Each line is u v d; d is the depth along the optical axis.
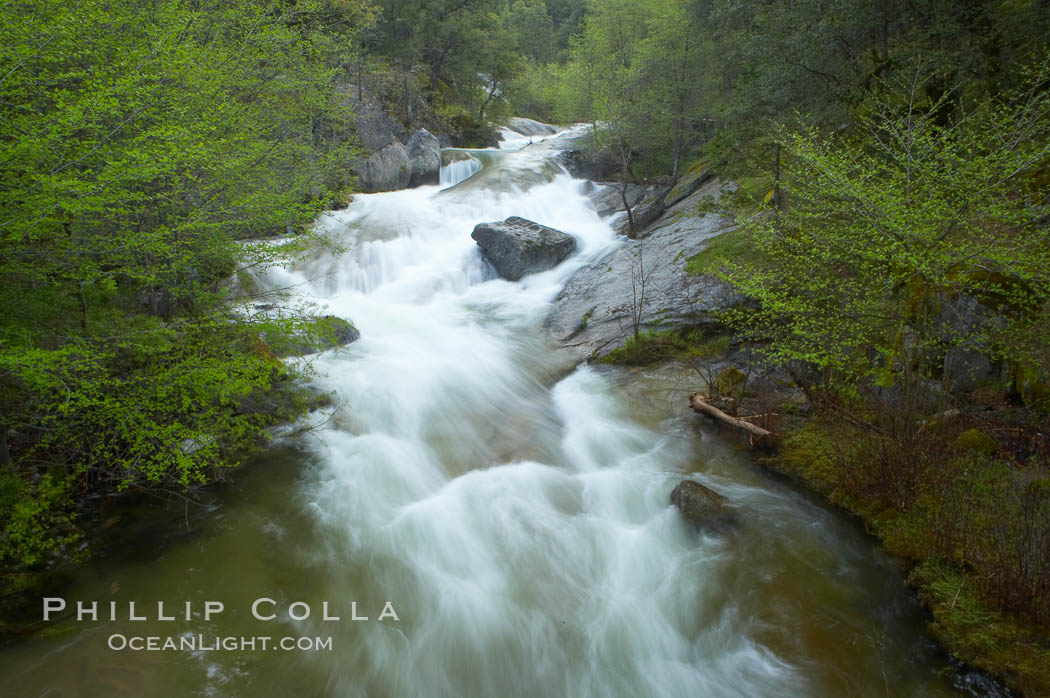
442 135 33.16
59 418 6.79
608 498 7.88
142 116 6.15
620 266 15.43
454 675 5.41
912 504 6.84
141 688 4.88
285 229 11.36
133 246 6.46
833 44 11.66
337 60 17.97
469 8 36.28
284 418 9.07
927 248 6.83
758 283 8.67
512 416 10.12
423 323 13.68
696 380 10.84
